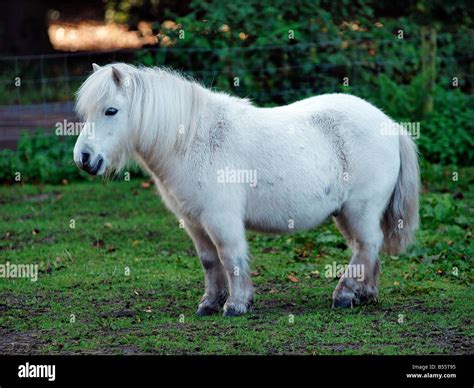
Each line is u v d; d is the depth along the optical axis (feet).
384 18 60.44
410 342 23.48
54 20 93.35
